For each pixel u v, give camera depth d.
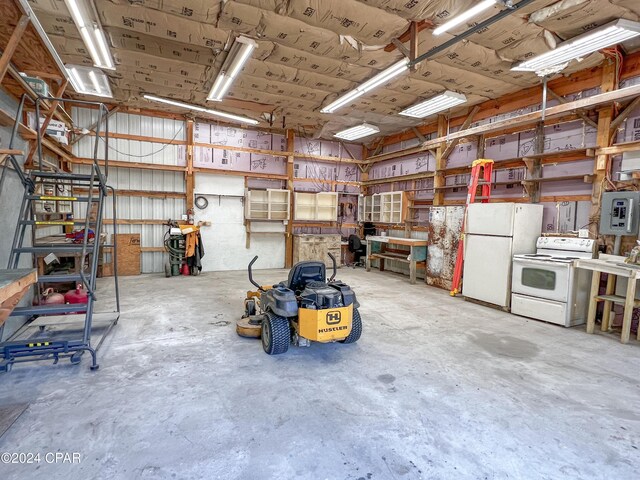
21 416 2.16
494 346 3.56
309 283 3.56
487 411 2.34
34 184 3.36
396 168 8.75
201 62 4.77
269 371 2.90
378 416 2.26
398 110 6.62
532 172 5.36
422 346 3.54
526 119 5.08
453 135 6.51
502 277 4.95
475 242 5.38
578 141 4.83
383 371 2.94
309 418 2.22
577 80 4.79
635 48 4.15
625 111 4.24
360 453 1.89
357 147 9.88
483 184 5.83
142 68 5.01
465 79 5.07
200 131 7.95
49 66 3.12
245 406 2.35
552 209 5.14
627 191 4.05
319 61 4.61
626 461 1.87
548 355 3.35
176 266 7.42
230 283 6.64
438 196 7.18
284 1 3.25
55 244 4.05
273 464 1.79
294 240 8.95
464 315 4.73
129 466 1.75
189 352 3.27
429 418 2.24
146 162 7.54
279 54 4.42
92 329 3.80
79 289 4.55
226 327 4.03
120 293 5.63
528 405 2.43
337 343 3.59
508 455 1.90
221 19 3.59
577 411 2.36
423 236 7.81
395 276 7.95
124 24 3.78
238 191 8.41
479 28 3.28
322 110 6.65
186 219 7.80
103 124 7.15
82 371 2.81
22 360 2.78
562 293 4.22
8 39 2.54
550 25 3.56
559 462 1.85
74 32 3.97
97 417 2.17
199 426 2.11
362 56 4.34
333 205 9.16
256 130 8.53
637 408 2.42
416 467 1.79
